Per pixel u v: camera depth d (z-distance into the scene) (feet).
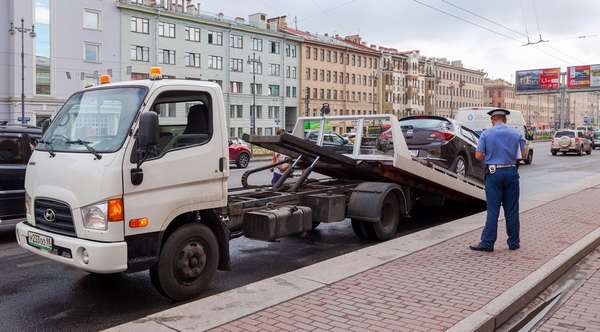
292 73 253.44
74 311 16.96
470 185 33.58
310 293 16.57
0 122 29.50
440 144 36.37
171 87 17.31
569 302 17.37
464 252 21.91
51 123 18.49
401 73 320.50
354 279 18.06
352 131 29.17
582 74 221.87
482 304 15.62
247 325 13.96
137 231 16.10
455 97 375.86
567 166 84.12
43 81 168.55
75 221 15.98
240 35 225.97
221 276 21.15
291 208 22.58
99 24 179.01
